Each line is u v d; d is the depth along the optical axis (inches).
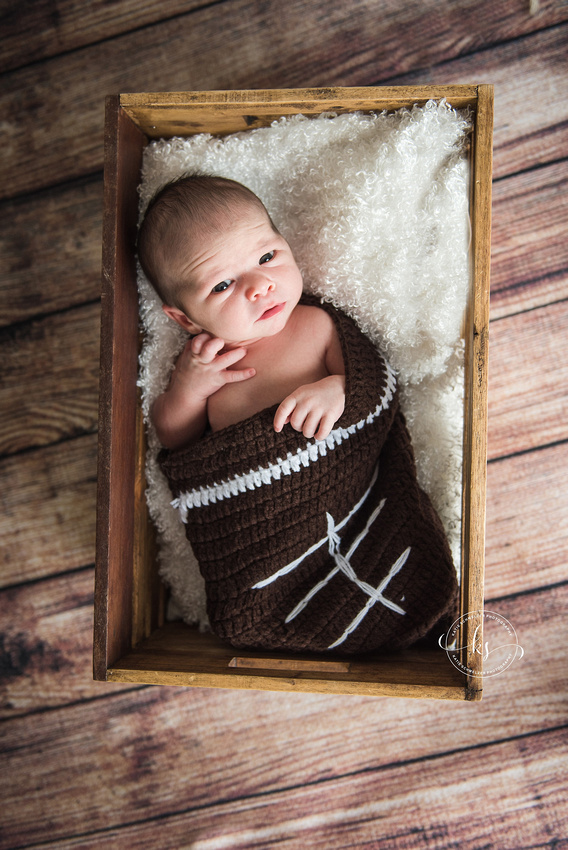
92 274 48.6
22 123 48.5
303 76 46.6
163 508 42.6
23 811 48.4
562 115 45.5
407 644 37.6
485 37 45.6
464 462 36.0
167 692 48.4
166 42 47.4
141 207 40.4
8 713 48.9
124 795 48.1
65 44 48.2
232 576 37.5
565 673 45.7
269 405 38.1
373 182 38.7
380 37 46.1
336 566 38.3
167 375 41.7
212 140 40.8
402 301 39.9
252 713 47.9
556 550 46.2
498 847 45.3
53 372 48.8
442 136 36.9
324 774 47.1
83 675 48.8
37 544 48.9
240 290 35.4
